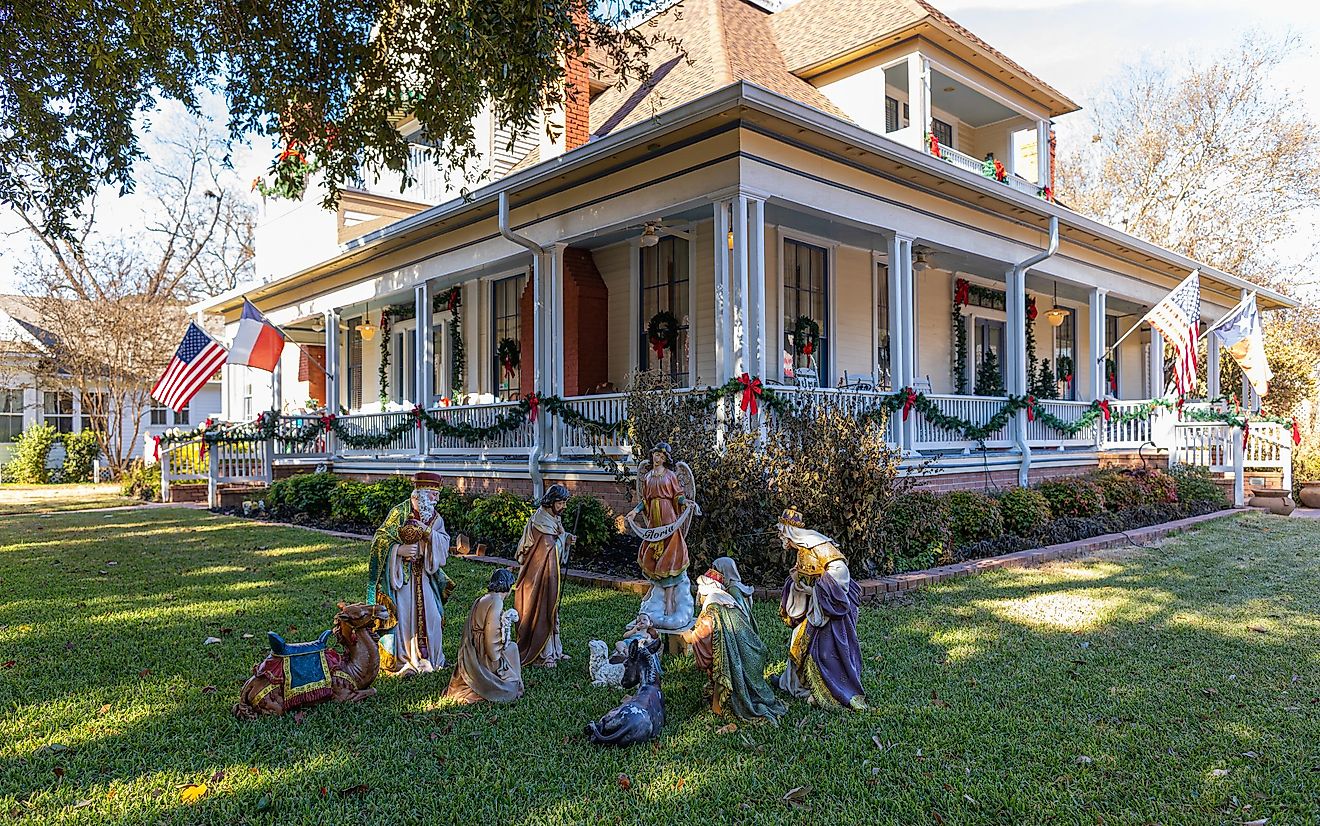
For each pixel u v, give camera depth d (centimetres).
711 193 1009
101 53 838
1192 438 1689
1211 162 3353
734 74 1270
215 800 377
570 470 1188
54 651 607
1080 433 1628
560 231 1229
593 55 1509
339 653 519
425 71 916
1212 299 2108
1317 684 539
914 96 1345
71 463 2855
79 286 2895
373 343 2042
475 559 982
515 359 1538
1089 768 412
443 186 1792
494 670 505
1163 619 712
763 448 886
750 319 1046
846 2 1528
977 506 1056
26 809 368
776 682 533
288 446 1841
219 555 1034
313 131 983
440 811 370
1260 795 382
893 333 1212
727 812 369
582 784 396
